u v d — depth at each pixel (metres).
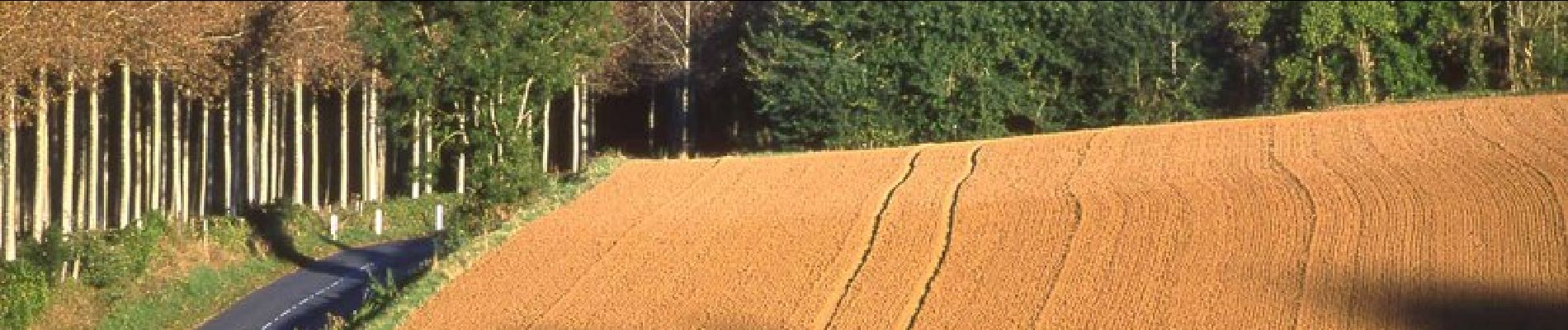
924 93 53.06
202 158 57.72
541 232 36.00
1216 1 58.47
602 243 34.12
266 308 38.69
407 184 62.56
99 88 47.91
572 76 41.91
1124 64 55.22
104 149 56.25
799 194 36.56
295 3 52.06
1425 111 39.75
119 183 57.94
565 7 40.91
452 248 36.47
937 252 30.20
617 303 29.77
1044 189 34.16
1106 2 56.09
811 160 40.75
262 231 48.91
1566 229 26.59
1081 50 55.53
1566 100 39.69
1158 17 56.38
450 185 61.06
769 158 41.59
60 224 44.38
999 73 55.28
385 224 53.94
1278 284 25.80
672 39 65.44
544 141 60.44
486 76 39.38
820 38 56.31
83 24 42.47
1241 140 37.88
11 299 37.44
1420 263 25.88
